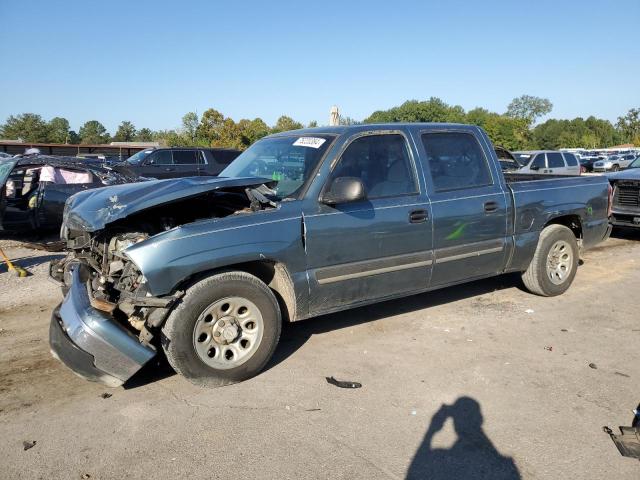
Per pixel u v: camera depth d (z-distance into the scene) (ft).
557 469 9.57
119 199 12.75
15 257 27.55
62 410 11.66
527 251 18.26
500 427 10.92
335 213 13.78
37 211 31.53
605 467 9.61
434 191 15.76
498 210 17.07
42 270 24.53
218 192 13.83
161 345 12.82
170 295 11.78
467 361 14.14
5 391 12.55
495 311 18.15
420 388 12.62
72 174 34.27
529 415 11.39
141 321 11.79
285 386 12.73
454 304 18.92
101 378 11.43
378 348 15.03
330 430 10.82
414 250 15.26
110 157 86.22
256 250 12.57
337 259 13.93
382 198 14.75
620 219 31.04
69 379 13.19
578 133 397.80
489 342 15.44
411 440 10.47
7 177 29.91
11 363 14.14
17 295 20.45
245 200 14.55
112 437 10.58
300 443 10.36
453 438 10.55
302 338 15.83
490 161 17.44
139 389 12.62
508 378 13.12
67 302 12.41
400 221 14.83
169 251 11.59
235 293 12.39
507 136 256.93
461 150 16.85
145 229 13.51
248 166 15.97
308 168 14.10
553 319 17.37
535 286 19.19
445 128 16.66
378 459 9.86
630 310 18.25
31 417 11.36
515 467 9.62
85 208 12.92
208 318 12.34
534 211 18.13
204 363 12.25
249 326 12.91
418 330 16.42
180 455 9.98
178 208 14.33
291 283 13.32
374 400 12.05
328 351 14.84
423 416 11.37
